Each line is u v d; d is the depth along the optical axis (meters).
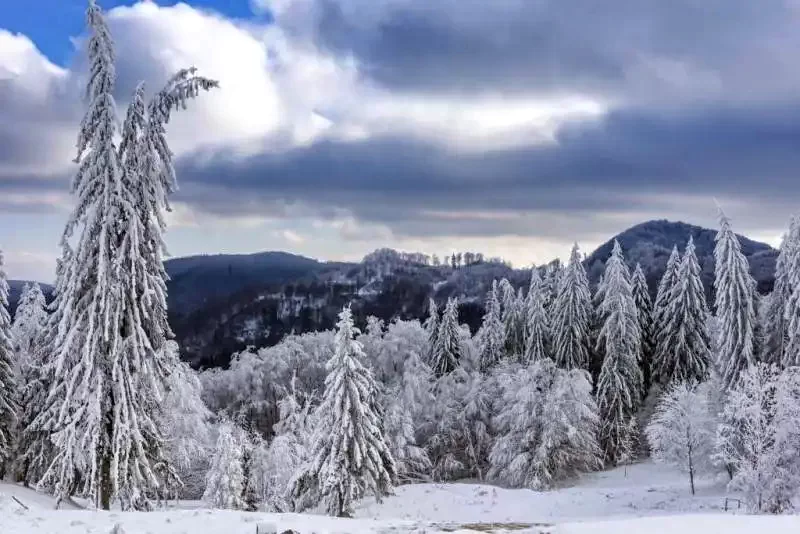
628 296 58.34
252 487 35.44
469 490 44.66
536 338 63.91
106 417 21.12
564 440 52.06
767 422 33.72
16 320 39.41
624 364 56.69
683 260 60.47
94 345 20.45
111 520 13.84
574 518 36.31
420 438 59.31
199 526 13.26
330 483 31.80
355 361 33.56
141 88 21.91
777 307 45.69
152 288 21.95
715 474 42.84
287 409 45.75
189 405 38.91
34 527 12.93
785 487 31.27
